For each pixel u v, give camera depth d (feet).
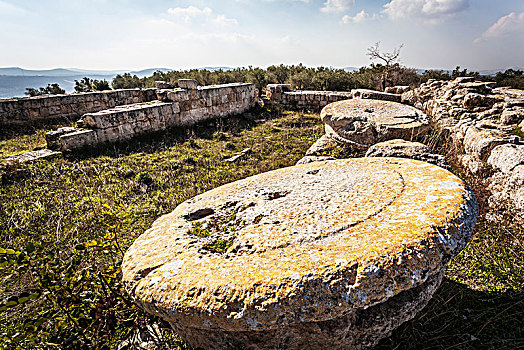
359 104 26.48
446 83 35.70
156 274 6.61
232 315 5.45
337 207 8.17
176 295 5.96
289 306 5.35
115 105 45.91
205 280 6.04
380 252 5.83
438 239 6.19
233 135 33.40
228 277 5.97
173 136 33.09
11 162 21.93
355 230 6.88
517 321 8.41
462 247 6.49
